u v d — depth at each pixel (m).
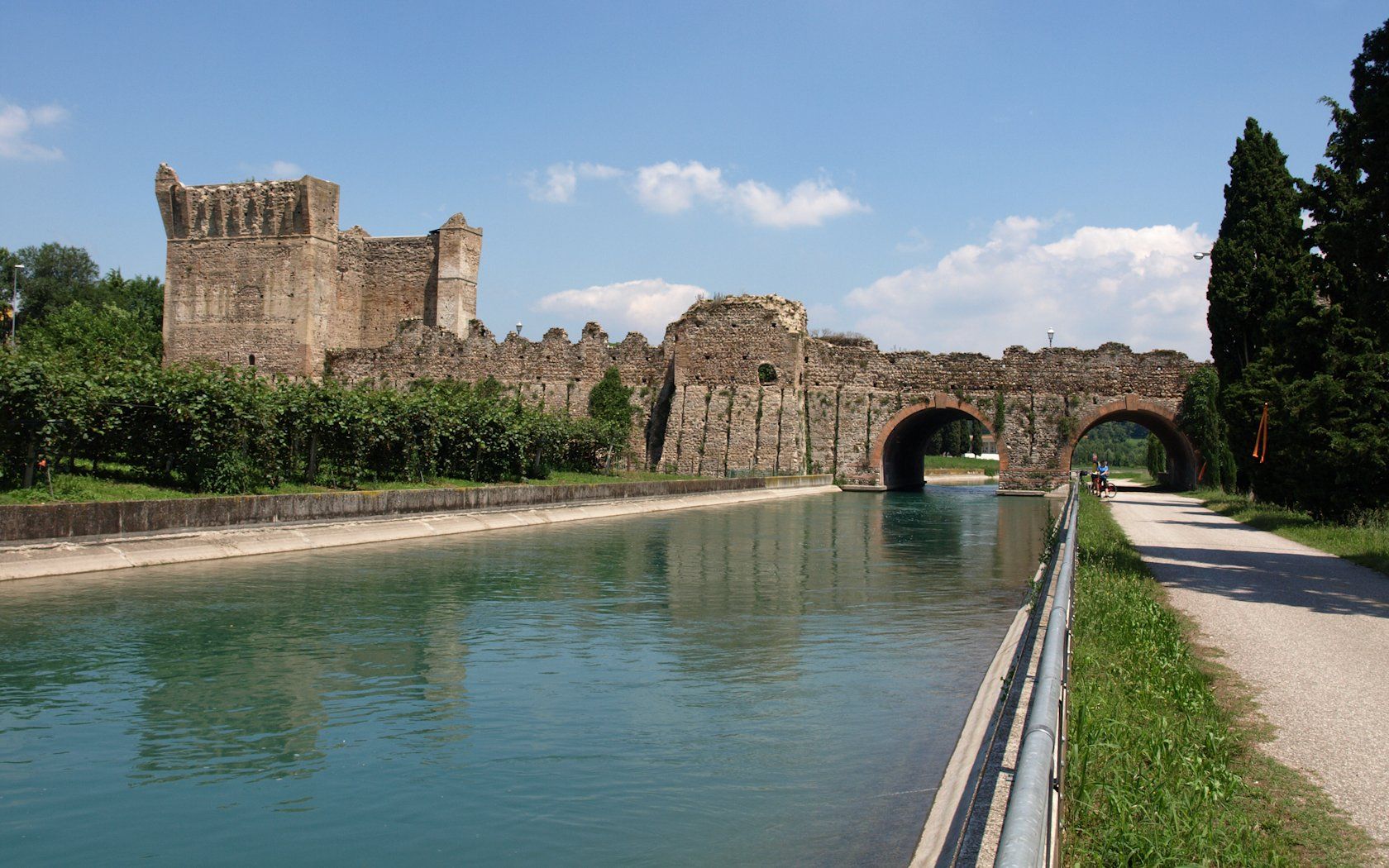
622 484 46.44
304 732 12.81
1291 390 32.84
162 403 29.77
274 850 9.59
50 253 107.06
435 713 13.63
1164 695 11.41
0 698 13.97
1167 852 7.18
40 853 9.48
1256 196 44.81
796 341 65.81
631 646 17.69
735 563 28.80
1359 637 15.20
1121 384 61.50
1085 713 9.64
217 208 75.94
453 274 77.31
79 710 13.50
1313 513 34.38
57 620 18.41
